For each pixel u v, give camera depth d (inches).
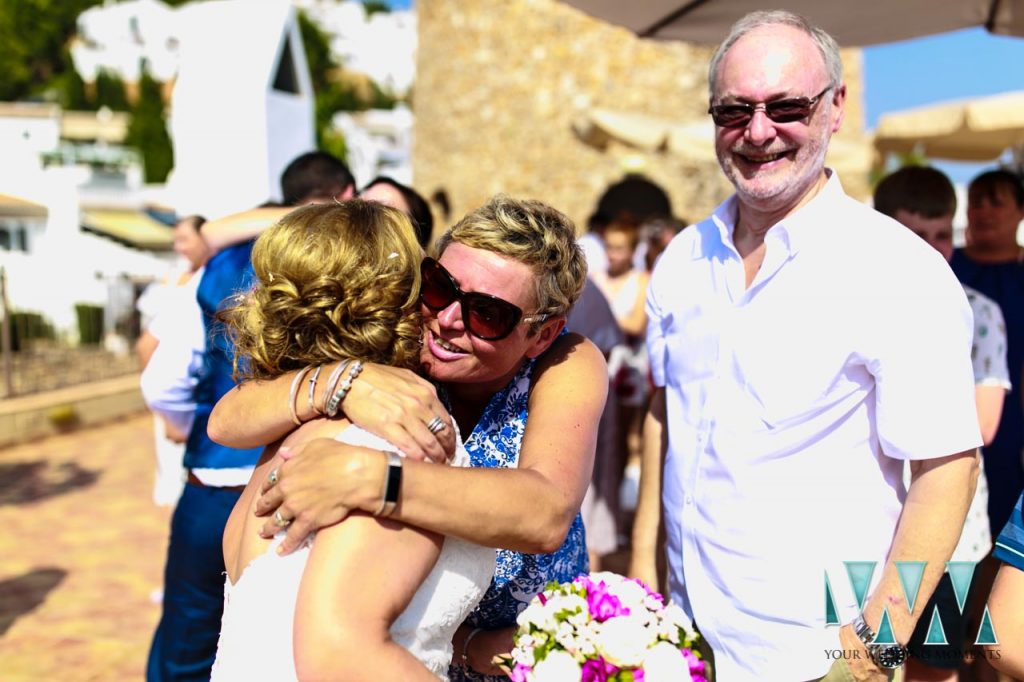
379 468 48.7
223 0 254.4
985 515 110.3
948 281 72.2
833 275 74.8
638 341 219.0
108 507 284.8
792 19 79.0
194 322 114.1
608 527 188.4
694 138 291.3
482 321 60.0
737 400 78.6
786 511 75.7
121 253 760.3
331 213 57.7
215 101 241.6
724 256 84.8
